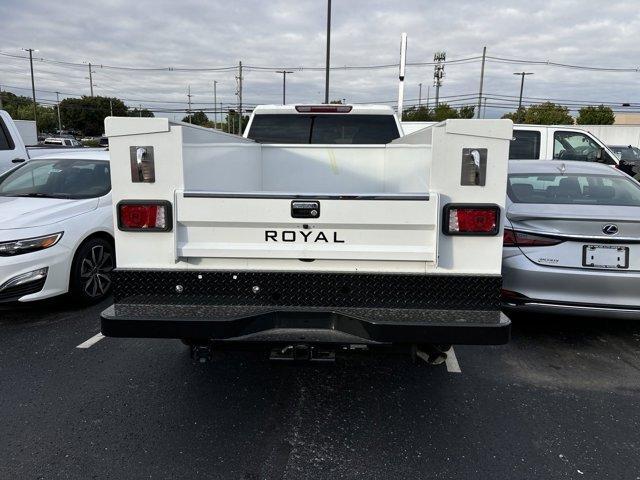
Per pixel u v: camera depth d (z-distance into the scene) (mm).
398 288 2875
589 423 3297
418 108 66500
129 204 2883
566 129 9484
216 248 2898
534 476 2766
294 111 5699
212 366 4090
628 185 5027
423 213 2791
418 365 4156
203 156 3324
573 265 4043
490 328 2787
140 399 3564
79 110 98750
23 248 4781
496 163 2760
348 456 2941
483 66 55344
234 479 2732
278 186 4707
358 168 4574
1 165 8055
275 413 3410
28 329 4828
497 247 2836
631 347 4516
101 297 5633
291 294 2916
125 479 2719
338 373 4016
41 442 3033
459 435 3154
